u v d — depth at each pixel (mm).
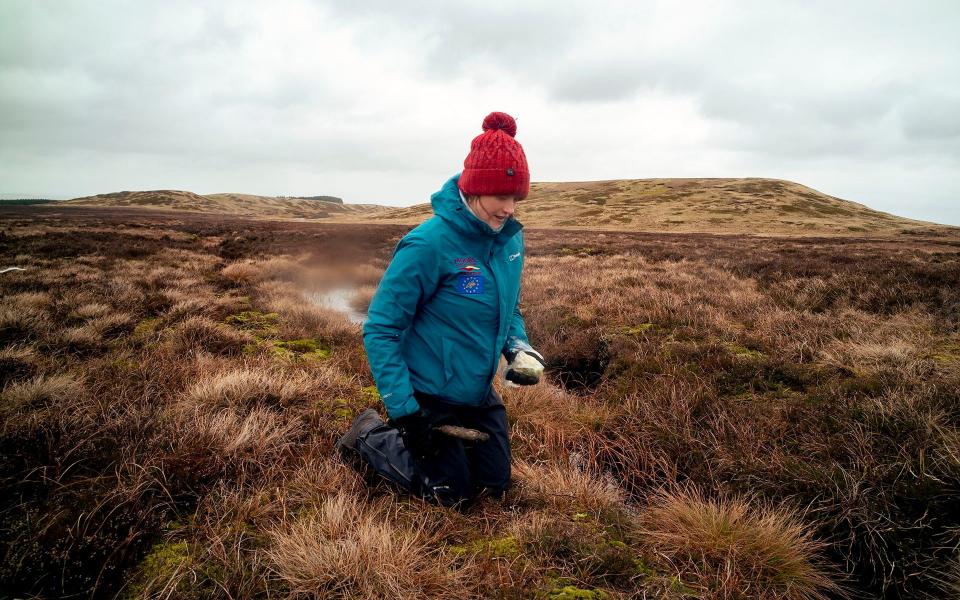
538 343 6523
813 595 2213
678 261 16891
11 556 1885
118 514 2172
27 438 2680
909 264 13031
